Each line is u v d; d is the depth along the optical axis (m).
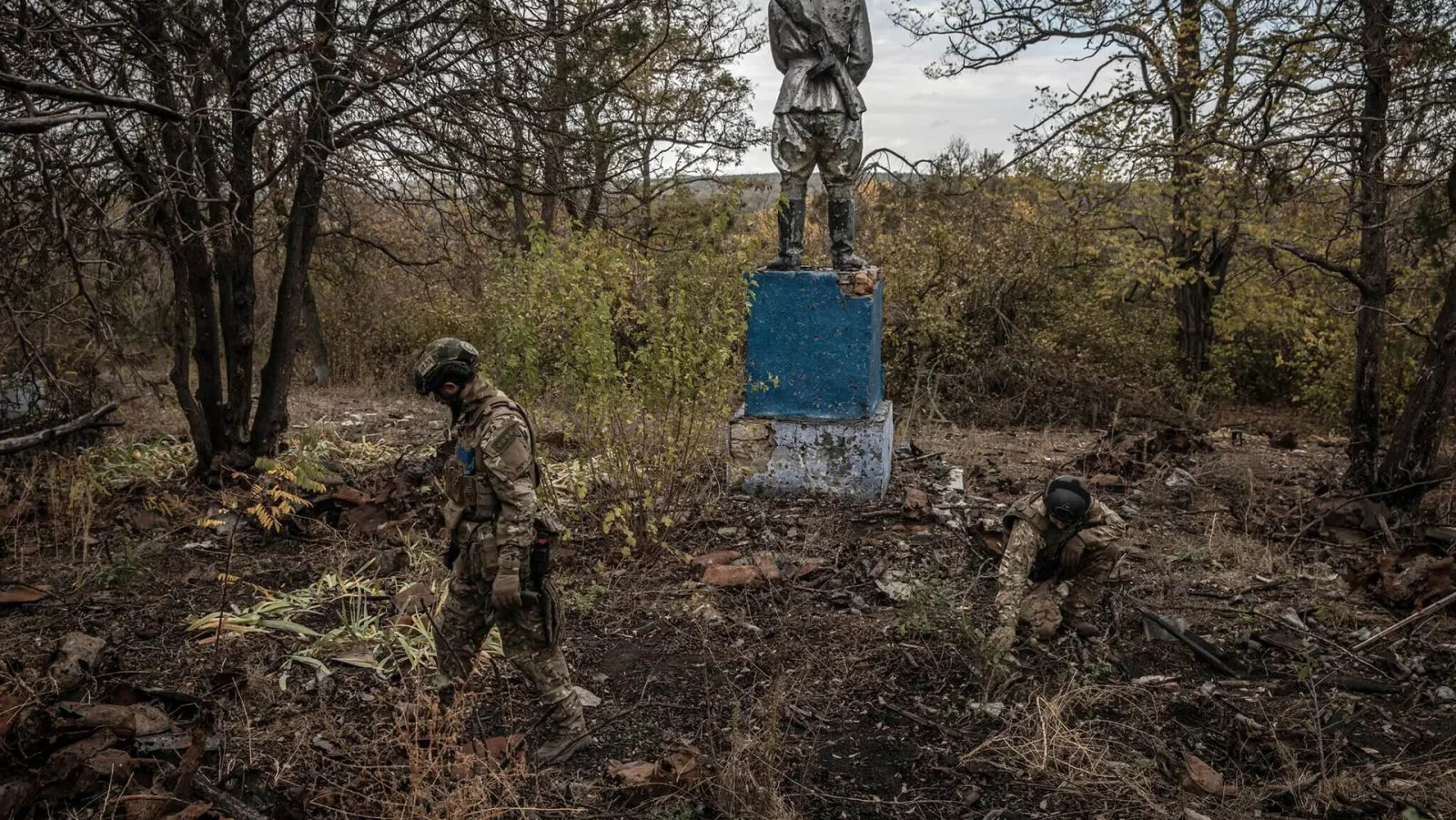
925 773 3.70
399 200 7.23
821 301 7.02
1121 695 4.29
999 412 12.16
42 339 5.80
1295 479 8.55
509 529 3.45
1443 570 5.32
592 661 4.59
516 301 6.28
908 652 4.66
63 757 3.18
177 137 6.30
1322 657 4.77
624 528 5.74
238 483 7.12
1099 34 11.80
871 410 7.22
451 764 3.29
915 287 12.89
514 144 7.20
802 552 6.08
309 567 5.66
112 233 5.36
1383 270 7.48
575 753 3.74
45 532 6.04
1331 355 12.93
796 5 6.94
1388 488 7.30
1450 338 6.99
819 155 7.08
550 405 6.37
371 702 4.05
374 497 6.64
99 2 5.85
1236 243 13.25
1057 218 13.59
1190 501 7.76
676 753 3.58
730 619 5.07
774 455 7.14
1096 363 13.61
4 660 4.12
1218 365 14.38
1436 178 7.05
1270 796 3.57
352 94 6.62
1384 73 7.02
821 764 3.74
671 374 6.02
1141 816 3.42
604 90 7.67
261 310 13.29
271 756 3.60
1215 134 8.32
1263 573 5.99
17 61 4.71
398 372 14.17
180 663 4.35
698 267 6.17
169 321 7.82
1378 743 4.00
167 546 5.94
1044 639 4.68
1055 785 3.62
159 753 3.52
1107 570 4.66
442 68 6.70
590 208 8.50
